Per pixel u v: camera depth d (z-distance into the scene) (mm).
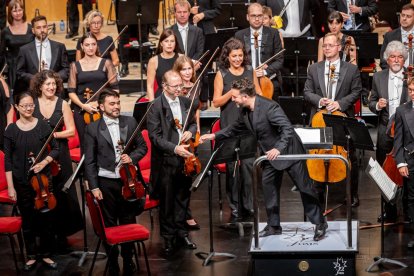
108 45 17906
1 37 18484
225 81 14609
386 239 13945
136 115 14742
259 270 12195
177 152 13234
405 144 13500
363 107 19375
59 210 13953
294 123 17234
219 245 13953
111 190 13055
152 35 24141
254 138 13164
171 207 13688
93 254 13891
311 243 12312
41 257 13703
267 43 16672
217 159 13039
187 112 13664
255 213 12156
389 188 12789
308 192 12516
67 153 14023
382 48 17188
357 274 12734
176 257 13586
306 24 19375
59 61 17328
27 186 13484
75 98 15938
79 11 26375
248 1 21094
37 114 14062
